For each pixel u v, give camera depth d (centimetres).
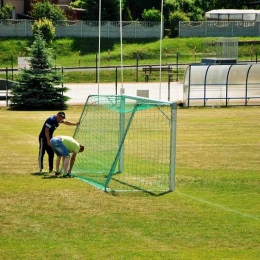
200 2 15750
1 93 9081
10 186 3541
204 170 4053
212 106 7938
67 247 2602
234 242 2681
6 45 13275
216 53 9981
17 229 2812
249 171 4038
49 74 7938
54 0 15150
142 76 11275
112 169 3497
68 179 3719
